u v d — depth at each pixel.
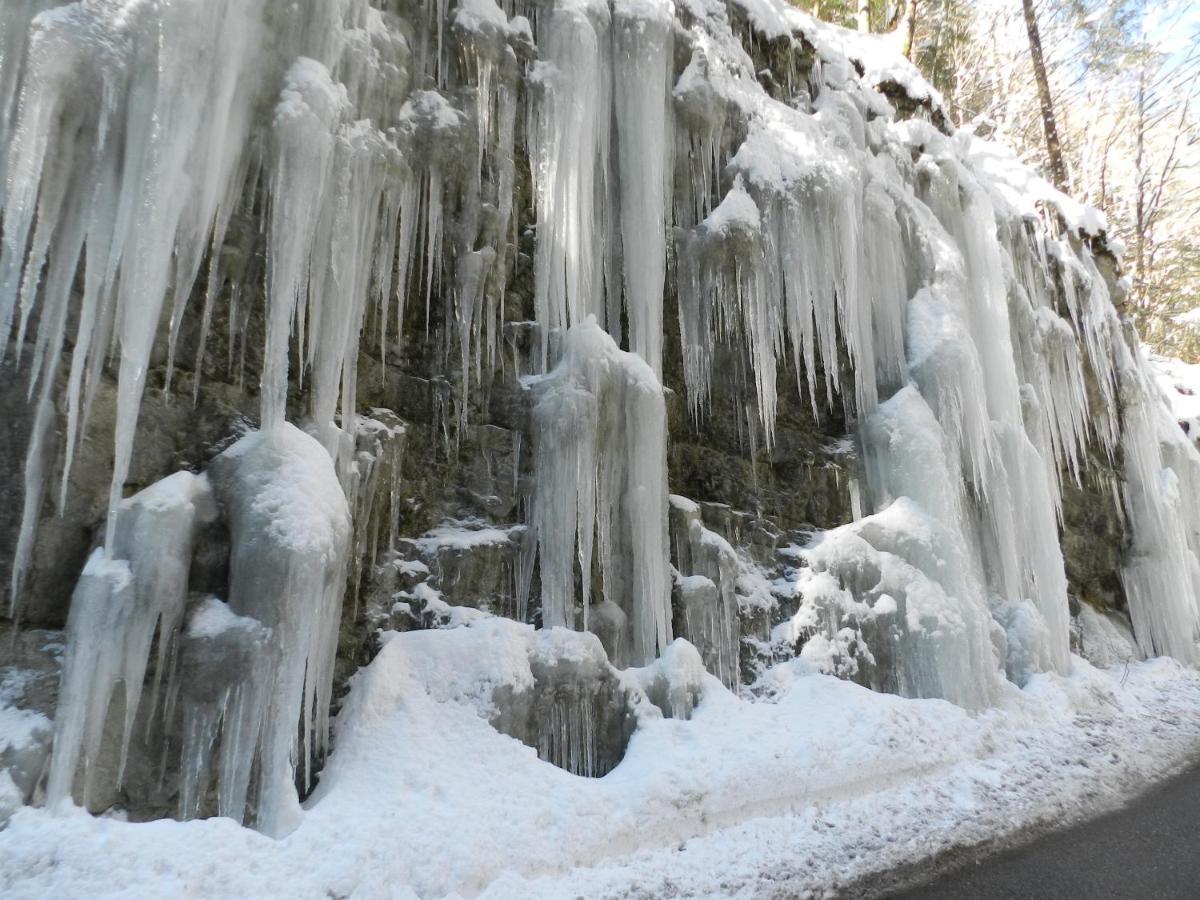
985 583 8.27
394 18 5.42
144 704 3.46
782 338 7.30
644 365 5.75
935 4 17.56
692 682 5.20
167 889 2.74
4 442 3.47
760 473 7.12
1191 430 14.17
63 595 3.53
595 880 3.55
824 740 5.11
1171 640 10.70
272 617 3.50
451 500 5.21
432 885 3.20
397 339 5.17
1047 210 12.20
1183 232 21.06
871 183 8.50
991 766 5.73
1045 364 10.39
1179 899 3.76
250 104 4.15
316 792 3.72
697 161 7.20
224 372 4.22
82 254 3.77
